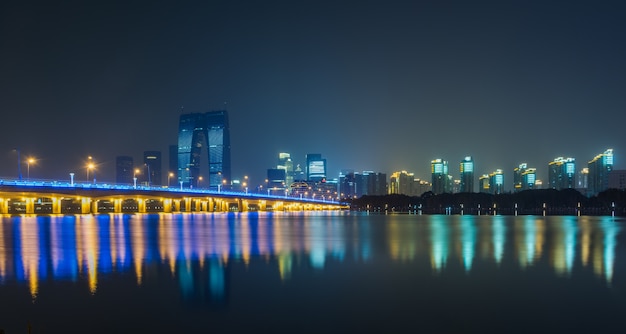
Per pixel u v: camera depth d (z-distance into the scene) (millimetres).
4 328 30094
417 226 144750
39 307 34250
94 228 117000
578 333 29750
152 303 35500
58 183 175000
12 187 154625
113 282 42188
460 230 120688
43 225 130125
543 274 47125
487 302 36250
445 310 34312
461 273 47812
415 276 46000
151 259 56438
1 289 39188
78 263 52594
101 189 193500
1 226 123875
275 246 73625
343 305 35531
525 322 31672
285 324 31328
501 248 70875
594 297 37625
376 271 48656
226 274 46656
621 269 50031
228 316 32781
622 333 29703
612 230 120625
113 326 30547
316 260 56656
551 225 151875
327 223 166750
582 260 57094
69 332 29547
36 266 50344
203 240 83812
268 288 40594
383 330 30344
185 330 30016
